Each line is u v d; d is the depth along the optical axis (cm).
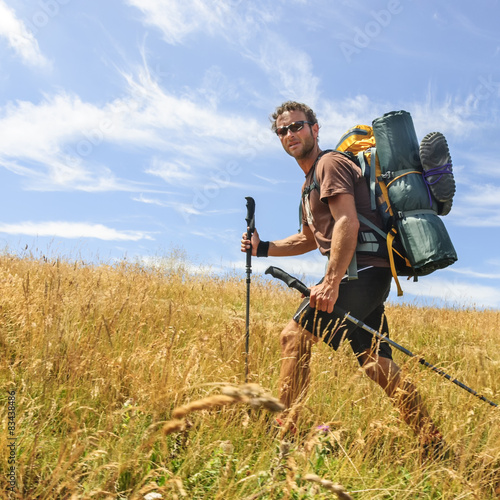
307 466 193
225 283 838
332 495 192
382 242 283
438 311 838
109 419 215
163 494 182
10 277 436
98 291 445
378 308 307
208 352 310
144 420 231
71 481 169
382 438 265
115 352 325
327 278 272
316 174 291
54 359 297
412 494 221
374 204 286
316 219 299
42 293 402
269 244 350
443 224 281
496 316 863
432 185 281
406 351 276
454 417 277
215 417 250
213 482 204
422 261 271
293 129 309
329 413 273
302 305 292
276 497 178
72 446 203
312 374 284
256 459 232
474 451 242
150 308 448
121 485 194
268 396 88
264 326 419
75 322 370
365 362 288
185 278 822
